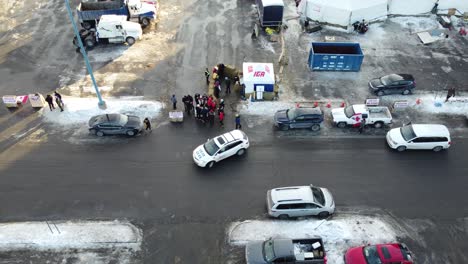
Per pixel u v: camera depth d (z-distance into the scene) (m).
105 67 36.34
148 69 36.09
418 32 40.72
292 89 34.03
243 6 45.16
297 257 20.84
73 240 22.83
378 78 34.03
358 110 30.09
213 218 24.14
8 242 22.67
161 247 22.69
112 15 38.91
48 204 24.81
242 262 22.00
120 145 28.84
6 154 27.97
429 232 23.45
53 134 29.64
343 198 25.30
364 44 39.44
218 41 39.50
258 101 32.72
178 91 33.62
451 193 25.64
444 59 37.62
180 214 24.34
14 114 31.28
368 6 40.53
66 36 40.28
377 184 26.19
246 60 37.00
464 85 34.56
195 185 26.08
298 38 40.22
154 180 26.34
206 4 45.44
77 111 31.53
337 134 30.00
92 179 26.34
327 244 22.72
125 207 24.69
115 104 32.16
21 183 26.03
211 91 32.94
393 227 23.66
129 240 22.92
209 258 22.23
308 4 41.44
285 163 27.62
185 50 38.31
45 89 33.84
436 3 42.62
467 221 24.00
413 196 25.45
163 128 30.33
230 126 30.58
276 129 30.31
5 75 35.38
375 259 20.83
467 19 42.53
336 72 36.16
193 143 29.08
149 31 40.94
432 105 32.47
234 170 27.12
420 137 27.66
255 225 23.69
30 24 42.03
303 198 23.48
